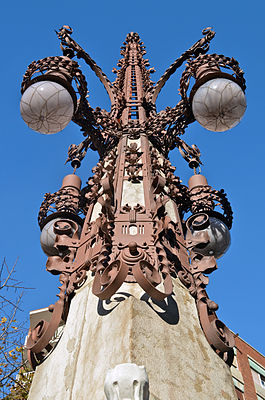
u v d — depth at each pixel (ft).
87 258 18.92
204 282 18.47
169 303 16.39
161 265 17.39
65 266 19.45
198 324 16.81
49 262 19.43
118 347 13.84
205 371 14.98
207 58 22.21
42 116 20.71
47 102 20.43
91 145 28.04
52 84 20.68
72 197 25.00
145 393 10.90
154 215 18.83
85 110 25.86
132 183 22.09
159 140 26.91
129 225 18.79
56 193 25.12
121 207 19.98
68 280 18.89
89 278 18.34
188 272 18.90
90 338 15.37
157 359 13.80
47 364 16.83
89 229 20.93
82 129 26.63
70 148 27.50
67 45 28.66
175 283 17.79
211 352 16.08
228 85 20.56
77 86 24.35
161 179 19.85
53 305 17.89
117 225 18.75
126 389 10.75
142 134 26.13
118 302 15.75
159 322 15.15
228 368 16.17
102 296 14.92
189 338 15.69
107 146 27.32
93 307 16.53
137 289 16.26
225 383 15.31
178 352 14.65
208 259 19.26
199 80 21.38
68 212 23.75
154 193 19.76
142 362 13.29
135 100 30.71
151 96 30.42
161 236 17.75
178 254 19.35
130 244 17.12
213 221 24.06
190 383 14.05
